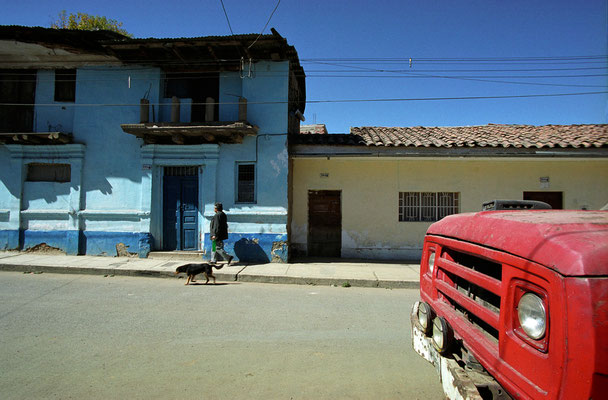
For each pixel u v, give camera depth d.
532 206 3.03
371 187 11.22
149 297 6.72
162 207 10.74
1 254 10.48
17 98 11.09
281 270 9.13
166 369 3.79
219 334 4.84
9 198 10.88
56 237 10.73
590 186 10.84
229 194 10.29
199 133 9.80
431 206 11.27
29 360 3.97
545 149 9.98
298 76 12.58
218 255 10.04
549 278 1.53
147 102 10.12
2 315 5.51
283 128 10.23
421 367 3.94
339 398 3.29
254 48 9.97
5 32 9.91
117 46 9.86
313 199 11.45
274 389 3.43
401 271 9.26
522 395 1.65
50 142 10.62
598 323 1.35
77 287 7.47
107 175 10.66
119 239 10.54
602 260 1.43
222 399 3.23
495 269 2.16
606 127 12.14
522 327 1.70
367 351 4.36
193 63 10.52
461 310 2.58
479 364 2.23
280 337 4.77
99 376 3.62
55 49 10.55
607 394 1.31
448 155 10.05
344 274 8.80
